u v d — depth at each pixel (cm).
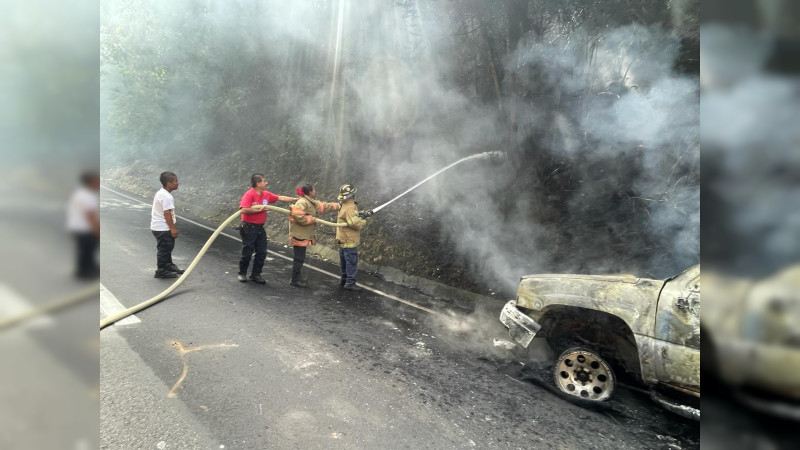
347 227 596
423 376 365
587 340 376
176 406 293
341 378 348
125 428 268
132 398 298
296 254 590
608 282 340
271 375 343
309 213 585
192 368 344
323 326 454
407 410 312
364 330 454
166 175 566
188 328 418
